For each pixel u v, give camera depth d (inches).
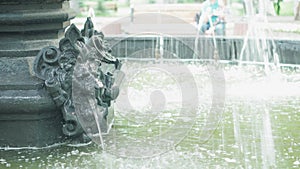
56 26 167.3
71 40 158.4
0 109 153.6
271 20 449.1
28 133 157.6
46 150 156.5
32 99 152.8
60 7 167.5
